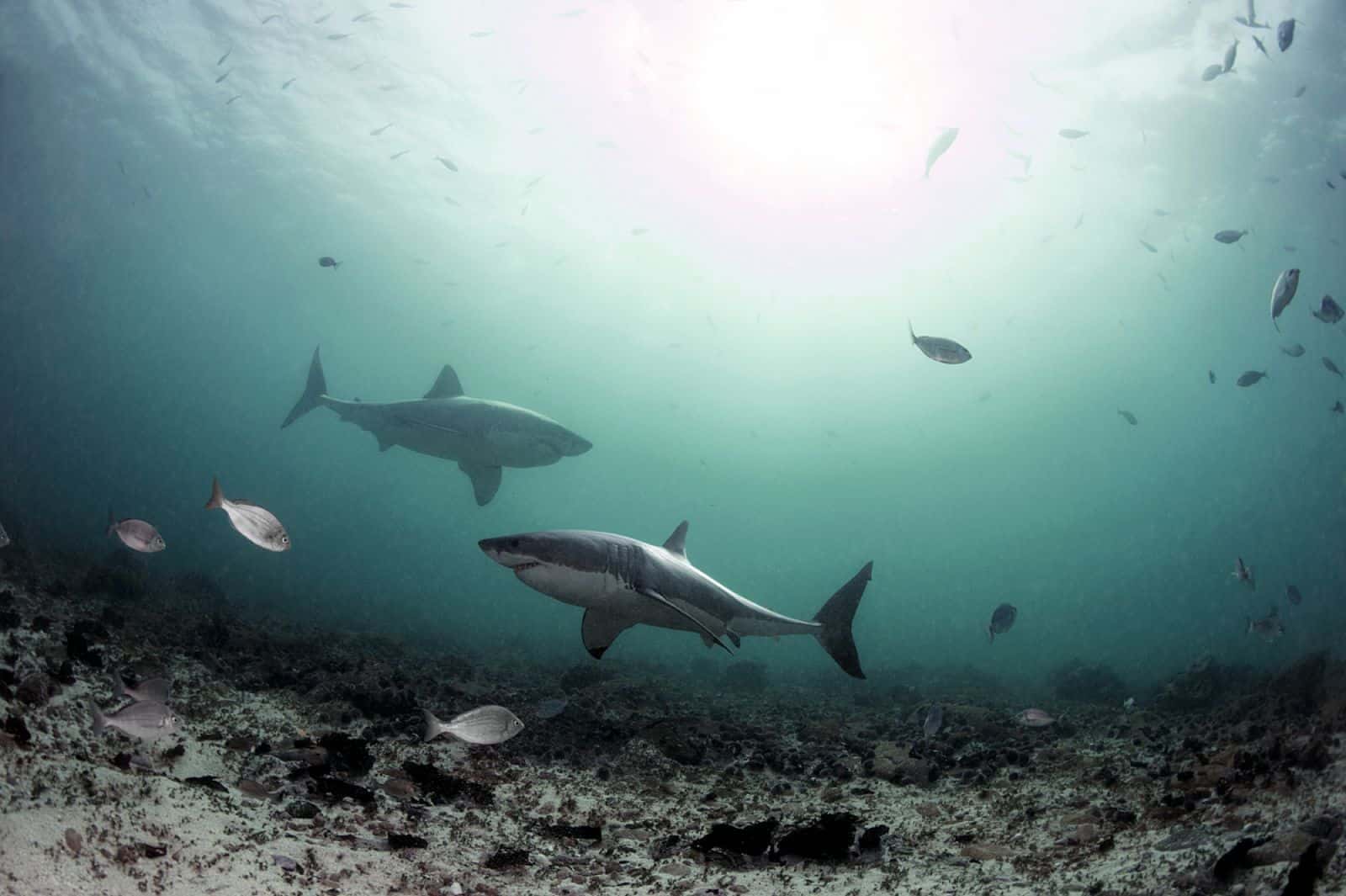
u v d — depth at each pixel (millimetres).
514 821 5664
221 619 10602
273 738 6555
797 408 79375
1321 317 8258
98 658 7070
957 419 77938
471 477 12898
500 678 12750
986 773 7727
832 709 13438
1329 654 9703
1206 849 4418
